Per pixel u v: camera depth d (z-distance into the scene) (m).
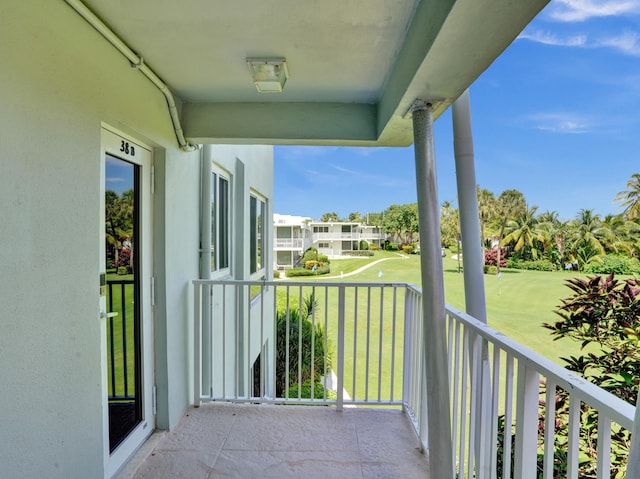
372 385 7.59
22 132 1.21
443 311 1.81
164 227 2.40
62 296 1.42
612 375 1.91
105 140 1.86
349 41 1.82
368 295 2.76
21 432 1.21
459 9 1.14
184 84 2.37
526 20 1.20
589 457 1.79
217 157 3.71
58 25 1.37
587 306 2.03
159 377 2.42
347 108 2.69
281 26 1.68
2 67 1.12
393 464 2.13
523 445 1.09
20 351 1.21
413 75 1.61
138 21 1.64
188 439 2.37
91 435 1.62
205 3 1.50
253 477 2.01
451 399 1.93
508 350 1.19
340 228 27.80
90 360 1.60
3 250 1.13
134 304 2.22
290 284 2.81
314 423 2.57
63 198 1.41
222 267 4.20
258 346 6.02
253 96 2.58
